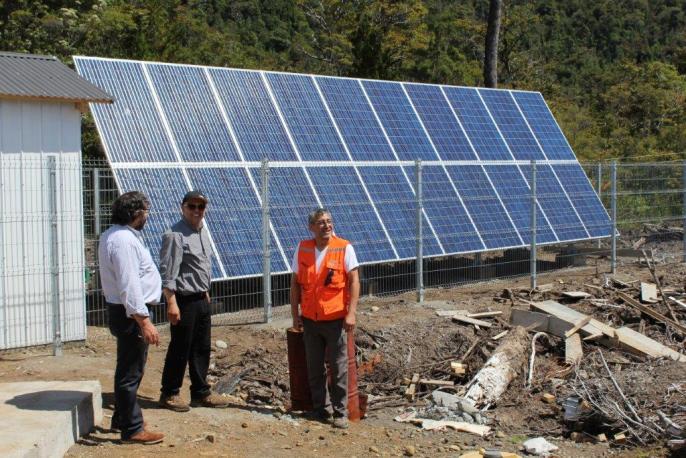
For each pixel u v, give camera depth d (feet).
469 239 51.39
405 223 48.80
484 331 41.93
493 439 30.55
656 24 298.76
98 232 39.45
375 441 27.91
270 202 43.27
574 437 31.27
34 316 35.45
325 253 28.14
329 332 28.30
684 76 184.65
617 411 31.60
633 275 56.70
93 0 76.43
